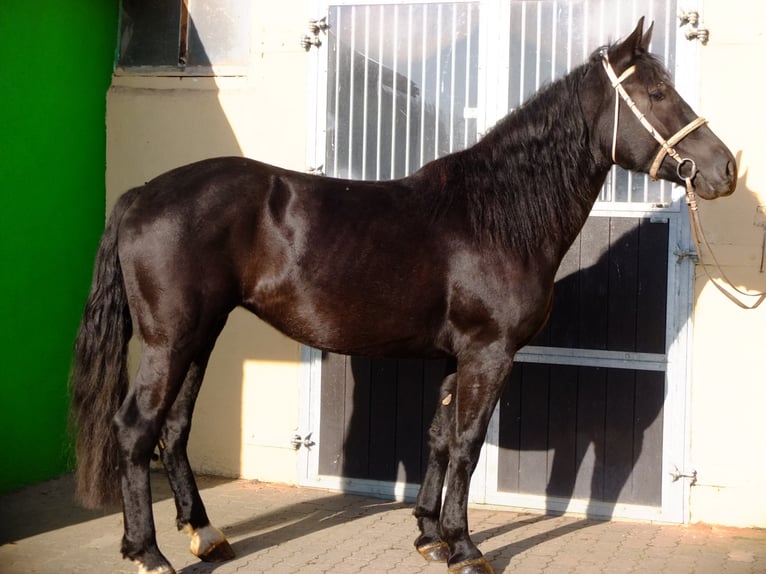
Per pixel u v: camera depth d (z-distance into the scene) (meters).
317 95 4.90
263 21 4.98
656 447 4.45
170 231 3.37
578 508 4.54
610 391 4.50
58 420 4.98
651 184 4.46
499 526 4.34
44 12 4.73
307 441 4.90
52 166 4.84
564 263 4.55
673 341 4.41
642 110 3.58
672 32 4.41
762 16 4.29
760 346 4.32
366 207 3.59
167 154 5.16
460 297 3.57
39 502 4.51
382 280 3.53
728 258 4.34
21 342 4.68
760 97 4.30
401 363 4.77
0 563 3.66
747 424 4.34
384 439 4.80
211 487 4.88
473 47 4.68
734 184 3.55
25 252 4.68
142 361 3.40
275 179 3.57
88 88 5.10
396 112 4.81
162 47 5.16
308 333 3.59
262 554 3.83
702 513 4.40
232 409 5.04
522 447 4.62
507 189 3.61
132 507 3.34
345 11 4.86
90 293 3.49
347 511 4.52
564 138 3.64
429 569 3.69
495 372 3.58
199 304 3.40
